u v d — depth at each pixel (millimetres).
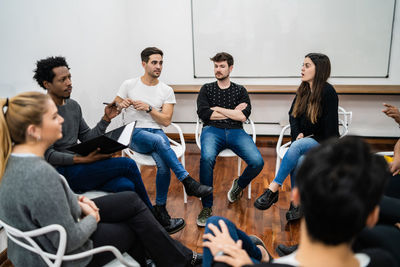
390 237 1124
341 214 603
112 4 3504
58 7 2486
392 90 3521
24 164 1087
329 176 620
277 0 3617
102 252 1287
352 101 3834
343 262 652
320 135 2342
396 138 3875
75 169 1824
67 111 1940
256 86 3891
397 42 3586
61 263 1177
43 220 1083
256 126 4105
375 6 3498
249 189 2668
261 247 1427
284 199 2680
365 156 645
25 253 1209
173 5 3809
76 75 2789
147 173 3232
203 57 3939
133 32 3973
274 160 3500
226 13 3740
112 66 3570
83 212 1312
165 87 2607
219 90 2660
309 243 667
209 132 2576
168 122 2576
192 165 3430
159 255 1532
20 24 2051
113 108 2123
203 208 2354
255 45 3809
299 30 3686
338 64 3742
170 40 3939
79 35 2820
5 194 1095
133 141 2414
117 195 1467
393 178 1697
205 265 1032
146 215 1483
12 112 1087
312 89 2250
